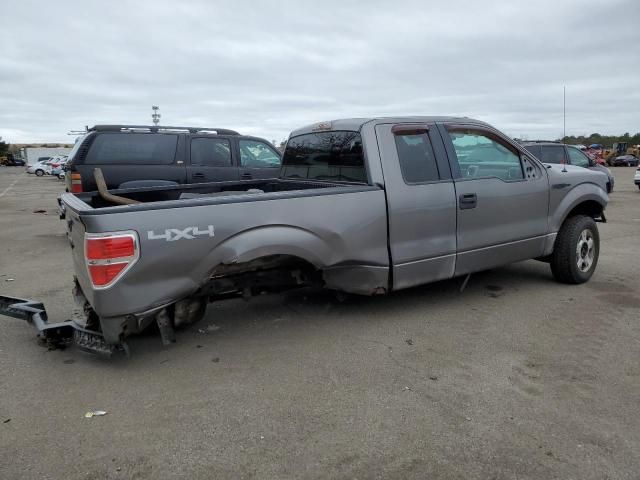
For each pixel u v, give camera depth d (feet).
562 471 8.68
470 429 9.95
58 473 8.77
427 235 15.78
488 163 17.46
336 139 16.57
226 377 12.28
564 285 19.65
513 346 13.89
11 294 19.54
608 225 36.11
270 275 14.42
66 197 15.34
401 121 15.89
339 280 14.76
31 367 12.92
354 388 11.65
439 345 14.02
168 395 11.43
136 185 27.43
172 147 28.55
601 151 188.96
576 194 19.45
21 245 31.09
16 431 10.03
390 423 10.20
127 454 9.29
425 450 9.31
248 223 12.91
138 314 12.01
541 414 10.46
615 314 16.25
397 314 16.48
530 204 18.11
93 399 11.28
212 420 10.38
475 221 16.76
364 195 14.57
